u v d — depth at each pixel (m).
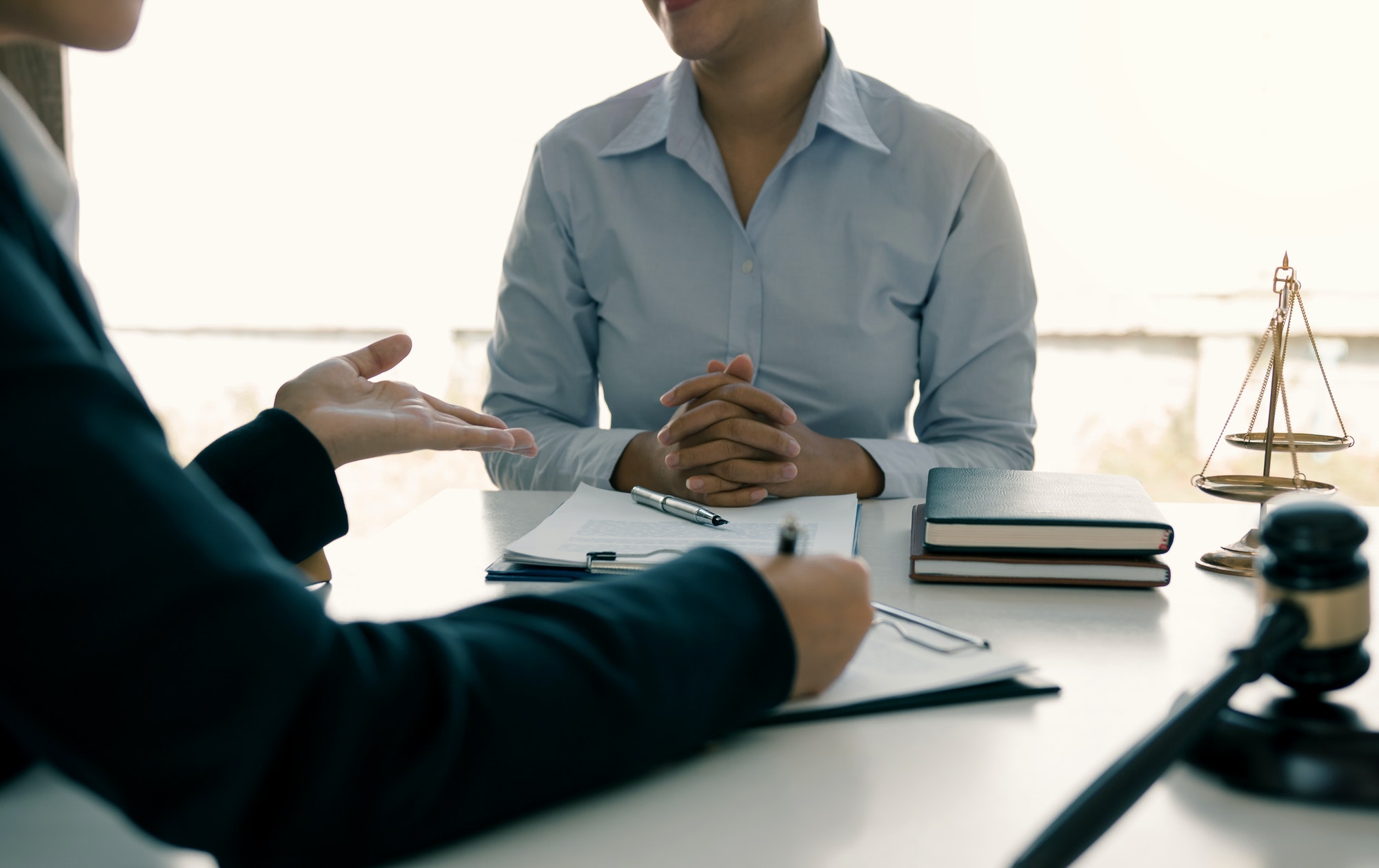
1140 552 0.82
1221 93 3.25
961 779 0.50
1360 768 0.47
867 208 1.51
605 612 0.49
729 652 0.50
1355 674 0.51
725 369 1.24
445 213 3.79
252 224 3.85
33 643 0.35
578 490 1.14
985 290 1.50
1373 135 3.15
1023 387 1.51
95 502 0.36
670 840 0.45
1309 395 3.28
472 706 0.43
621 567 0.84
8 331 0.36
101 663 0.36
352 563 0.91
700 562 0.54
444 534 1.02
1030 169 3.42
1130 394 3.47
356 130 3.78
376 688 0.41
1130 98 3.32
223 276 3.88
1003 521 0.83
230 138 3.81
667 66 3.60
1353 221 3.21
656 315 1.55
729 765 0.52
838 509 1.05
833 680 0.56
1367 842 0.45
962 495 0.92
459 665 0.44
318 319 3.88
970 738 0.55
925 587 0.83
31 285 0.37
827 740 0.54
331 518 0.68
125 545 0.36
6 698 0.36
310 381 0.84
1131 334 3.44
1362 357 3.25
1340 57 3.14
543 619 0.49
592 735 0.45
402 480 3.89
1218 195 3.30
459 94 3.71
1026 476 1.02
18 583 0.35
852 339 1.53
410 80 3.73
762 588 0.53
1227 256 3.32
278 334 3.89
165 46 3.76
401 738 0.41
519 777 0.44
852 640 0.56
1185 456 3.44
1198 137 3.29
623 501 1.10
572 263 1.60
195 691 0.37
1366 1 3.10
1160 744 0.43
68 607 0.35
